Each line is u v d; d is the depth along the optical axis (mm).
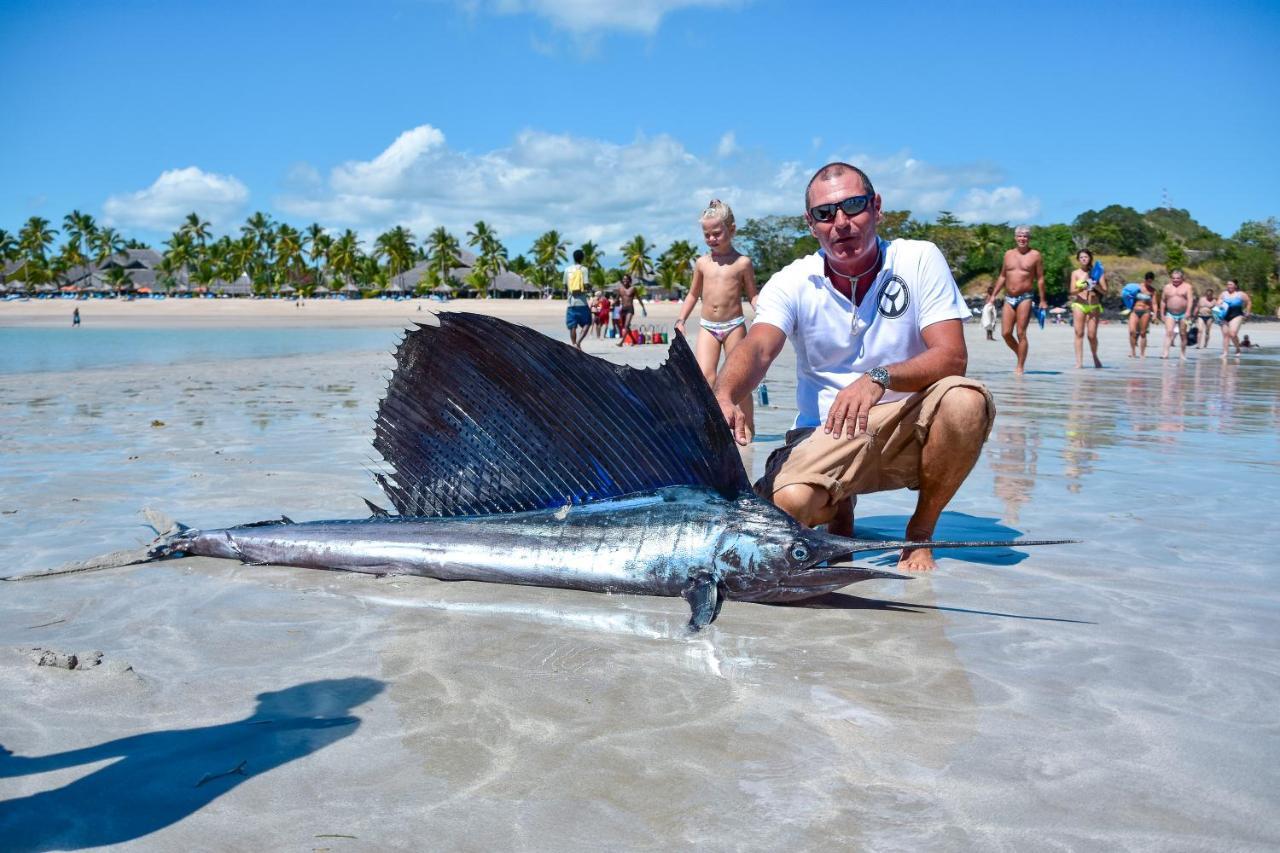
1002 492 5594
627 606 3461
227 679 2738
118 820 1981
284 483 5703
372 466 6312
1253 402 10766
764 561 3393
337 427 8430
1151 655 2961
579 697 2625
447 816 2002
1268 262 86438
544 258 129500
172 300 114875
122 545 4262
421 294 111812
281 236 136125
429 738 2365
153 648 2998
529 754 2281
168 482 5738
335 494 5379
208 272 135875
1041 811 2027
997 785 2135
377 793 2096
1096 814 2016
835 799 2074
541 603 3486
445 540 3799
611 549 3598
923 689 2689
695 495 3613
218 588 3660
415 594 3596
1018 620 3314
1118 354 22047
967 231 85688
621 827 1962
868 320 4133
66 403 10445
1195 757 2279
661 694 2648
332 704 2568
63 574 3834
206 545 4070
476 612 3385
